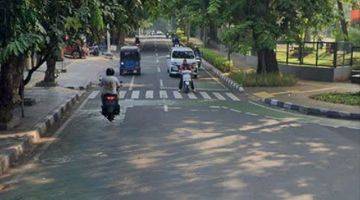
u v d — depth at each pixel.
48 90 22.42
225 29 26.17
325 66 28.83
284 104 18.95
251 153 10.91
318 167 9.70
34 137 12.25
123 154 10.80
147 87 25.80
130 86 26.19
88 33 13.65
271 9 26.36
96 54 50.34
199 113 17.12
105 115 15.33
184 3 27.64
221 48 54.62
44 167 9.69
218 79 30.92
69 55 45.66
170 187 8.26
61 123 15.03
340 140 12.55
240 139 12.52
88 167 9.67
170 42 84.00
